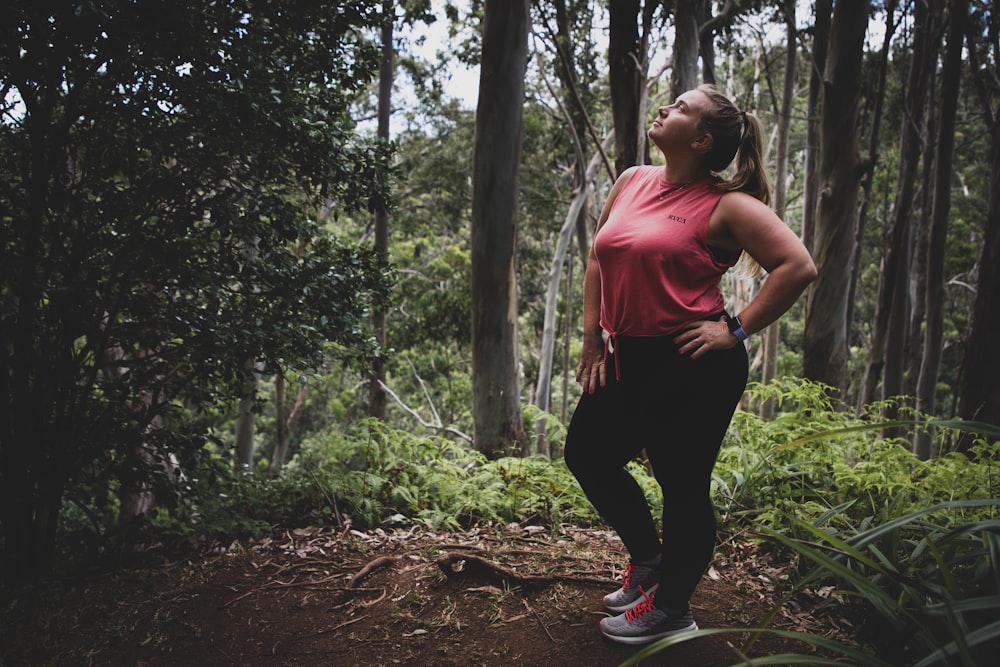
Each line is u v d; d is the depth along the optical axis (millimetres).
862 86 9977
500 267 6891
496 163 6871
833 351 8070
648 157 6965
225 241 3527
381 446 4527
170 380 3537
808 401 3957
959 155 16781
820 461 3559
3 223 2977
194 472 3744
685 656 2135
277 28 3283
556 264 16094
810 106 10500
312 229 4059
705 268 1948
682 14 7211
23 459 3031
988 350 7562
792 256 1813
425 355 19062
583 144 16297
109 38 2686
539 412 5336
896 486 3152
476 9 13344
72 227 3201
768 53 15656
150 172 3143
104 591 2861
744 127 1949
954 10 9023
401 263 18297
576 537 3336
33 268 2994
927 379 9711
